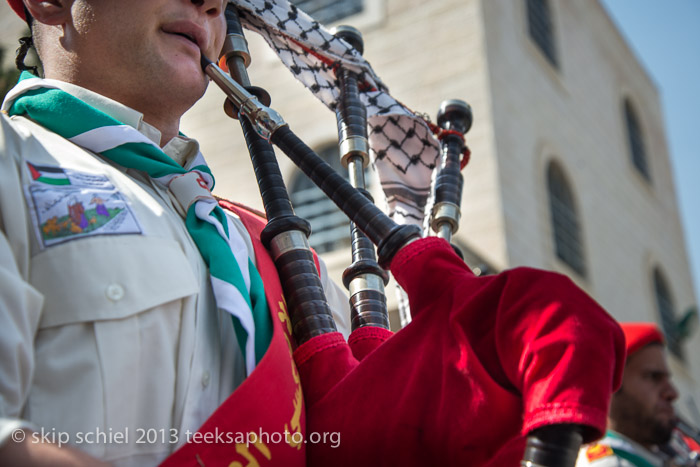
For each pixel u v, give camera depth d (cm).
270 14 189
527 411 103
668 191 1544
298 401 129
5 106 149
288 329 143
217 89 1034
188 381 122
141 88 152
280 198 158
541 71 1156
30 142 130
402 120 196
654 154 1542
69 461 92
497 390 111
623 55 1526
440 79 1000
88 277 117
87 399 112
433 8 1037
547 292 110
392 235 129
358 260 168
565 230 1094
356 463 124
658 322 1316
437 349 120
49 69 155
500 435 111
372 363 127
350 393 127
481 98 974
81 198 124
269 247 154
